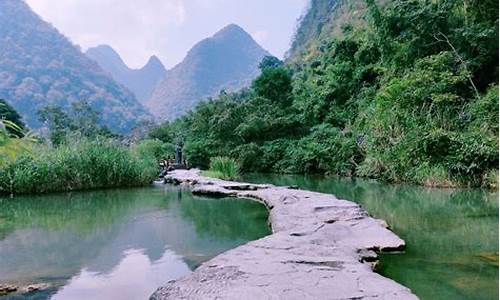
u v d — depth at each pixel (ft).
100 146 34.76
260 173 55.16
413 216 19.30
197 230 17.51
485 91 37.01
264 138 59.62
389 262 12.00
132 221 19.65
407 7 43.65
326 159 48.11
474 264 11.71
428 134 31.19
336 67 58.80
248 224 18.69
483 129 30.27
